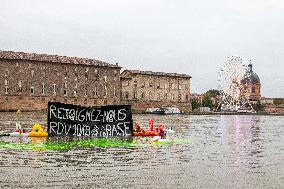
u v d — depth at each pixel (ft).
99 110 124.98
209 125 236.02
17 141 104.53
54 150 85.20
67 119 122.52
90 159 70.74
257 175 56.59
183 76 589.73
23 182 48.67
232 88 624.18
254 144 110.52
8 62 429.38
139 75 551.59
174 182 50.34
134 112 541.75
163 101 571.69
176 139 122.72
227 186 48.52
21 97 436.35
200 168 62.34
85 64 475.72
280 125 257.34
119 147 94.17
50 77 453.99
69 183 48.62
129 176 54.08
